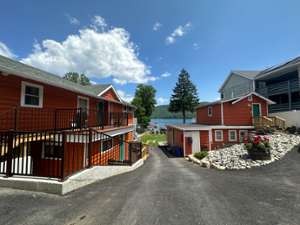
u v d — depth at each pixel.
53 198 4.27
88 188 5.23
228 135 19.80
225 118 20.19
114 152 14.08
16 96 7.43
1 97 6.79
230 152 13.12
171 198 4.48
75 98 11.67
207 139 19.34
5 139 5.11
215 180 6.75
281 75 22.03
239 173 8.68
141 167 11.11
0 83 6.76
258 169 9.24
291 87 19.53
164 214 3.56
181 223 3.21
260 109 20.61
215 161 12.15
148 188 5.39
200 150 19.03
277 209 3.86
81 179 5.35
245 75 26.20
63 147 4.80
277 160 10.26
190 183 6.20
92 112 13.82
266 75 22.14
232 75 29.86
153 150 24.16
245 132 19.81
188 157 17.28
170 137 27.19
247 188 5.50
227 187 5.62
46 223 3.17
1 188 4.66
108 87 17.12
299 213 3.67
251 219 3.39
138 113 52.47
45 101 8.99
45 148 8.45
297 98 20.88
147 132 50.81
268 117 18.97
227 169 10.16
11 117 7.15
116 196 4.57
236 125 20.06
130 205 3.98
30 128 8.05
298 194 4.89
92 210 3.70
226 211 3.73
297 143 12.59
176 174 8.37
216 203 4.18
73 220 3.28
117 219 3.33
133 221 3.26
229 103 20.34
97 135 9.69
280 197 4.64
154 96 59.16
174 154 20.41
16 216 3.38
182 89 55.78
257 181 6.55
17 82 7.50
